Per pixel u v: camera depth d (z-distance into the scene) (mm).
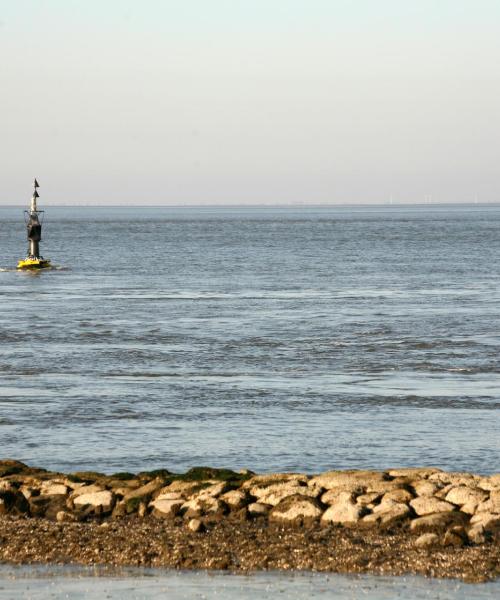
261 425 78312
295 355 115500
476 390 93562
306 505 51125
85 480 58000
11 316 155250
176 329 138875
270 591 41719
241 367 107188
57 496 55562
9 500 54906
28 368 105688
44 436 74750
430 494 52219
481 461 67562
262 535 48750
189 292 197750
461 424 78688
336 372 104375
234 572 44000
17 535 49500
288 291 199125
